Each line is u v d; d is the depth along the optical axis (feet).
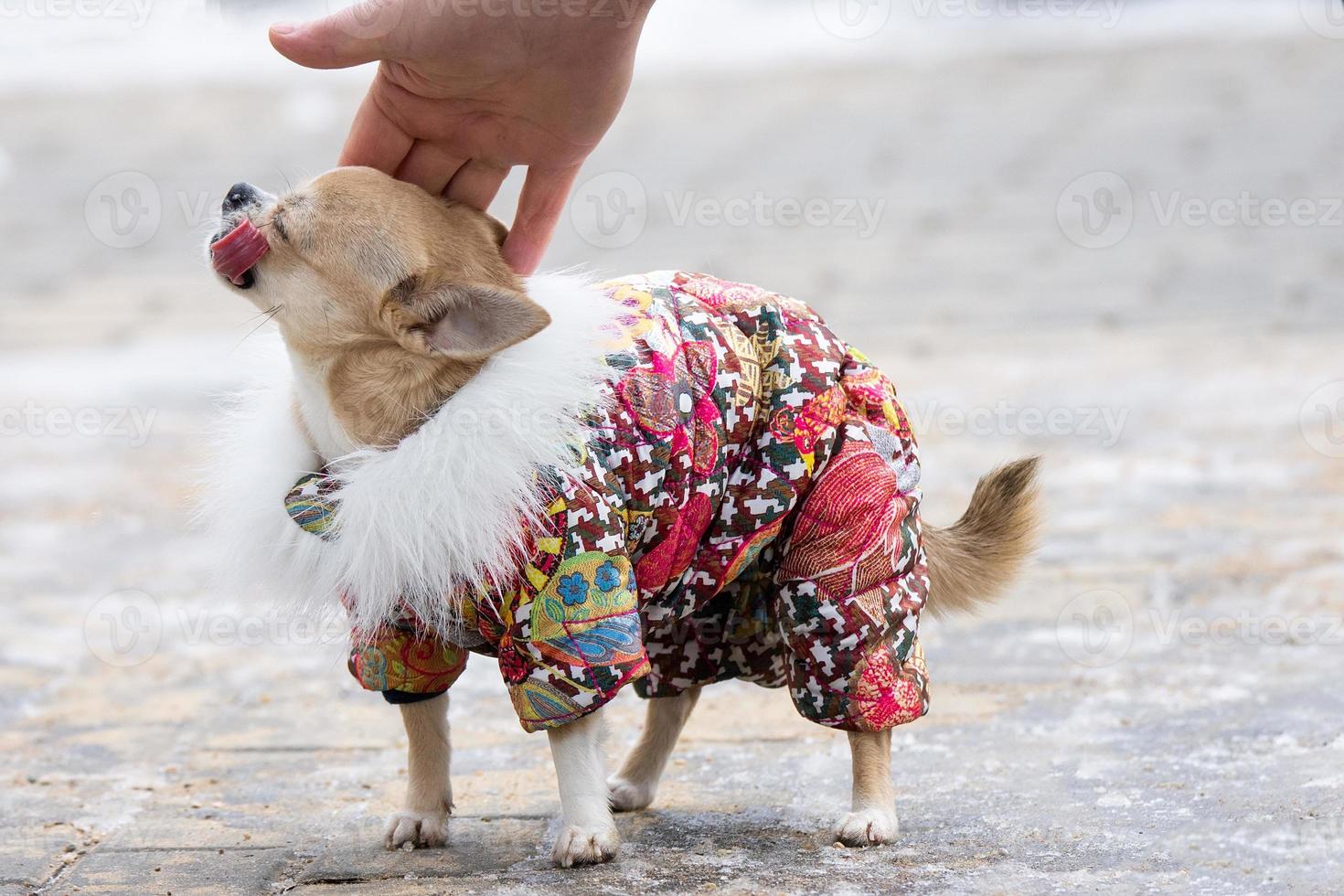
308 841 10.78
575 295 10.10
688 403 9.77
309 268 9.79
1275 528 18.72
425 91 10.10
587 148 10.57
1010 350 30.17
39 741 13.55
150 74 65.92
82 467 25.61
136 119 57.82
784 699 14.40
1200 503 20.16
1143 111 50.65
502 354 9.64
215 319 37.70
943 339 31.37
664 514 9.71
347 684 15.26
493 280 10.02
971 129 50.37
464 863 10.16
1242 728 12.41
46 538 21.48
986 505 12.03
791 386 10.26
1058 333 31.55
